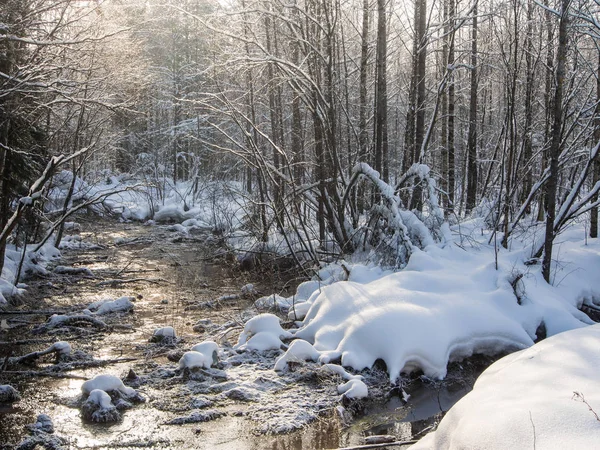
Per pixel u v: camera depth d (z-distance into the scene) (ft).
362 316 28.53
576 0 39.75
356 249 44.91
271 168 45.24
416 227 38.68
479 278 33.37
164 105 111.96
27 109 41.91
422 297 29.63
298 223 54.03
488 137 85.15
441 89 46.93
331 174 47.70
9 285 39.81
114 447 20.45
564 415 13.20
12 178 44.29
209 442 20.97
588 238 43.52
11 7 33.14
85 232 77.71
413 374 26.96
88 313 36.76
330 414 23.39
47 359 28.89
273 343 29.86
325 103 42.65
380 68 50.14
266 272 49.37
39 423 21.81
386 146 55.11
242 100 61.41
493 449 12.85
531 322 30.81
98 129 70.64
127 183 100.12
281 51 59.72
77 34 36.70
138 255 61.57
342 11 52.70
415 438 21.59
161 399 24.34
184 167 129.29
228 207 72.02
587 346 18.03
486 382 17.63
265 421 22.54
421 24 49.44
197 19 41.63
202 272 52.54
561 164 41.96
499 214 41.06
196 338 32.35
